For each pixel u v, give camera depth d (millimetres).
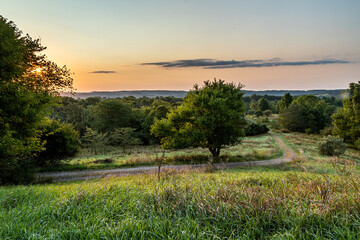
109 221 3670
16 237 3023
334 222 3223
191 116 25391
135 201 4496
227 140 25125
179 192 4547
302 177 6965
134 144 47594
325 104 89438
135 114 58781
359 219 3119
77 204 4371
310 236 2928
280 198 3953
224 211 3576
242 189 4785
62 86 16984
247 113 128250
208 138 25531
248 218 3336
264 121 86188
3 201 4758
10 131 11547
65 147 20984
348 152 37969
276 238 2865
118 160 25250
